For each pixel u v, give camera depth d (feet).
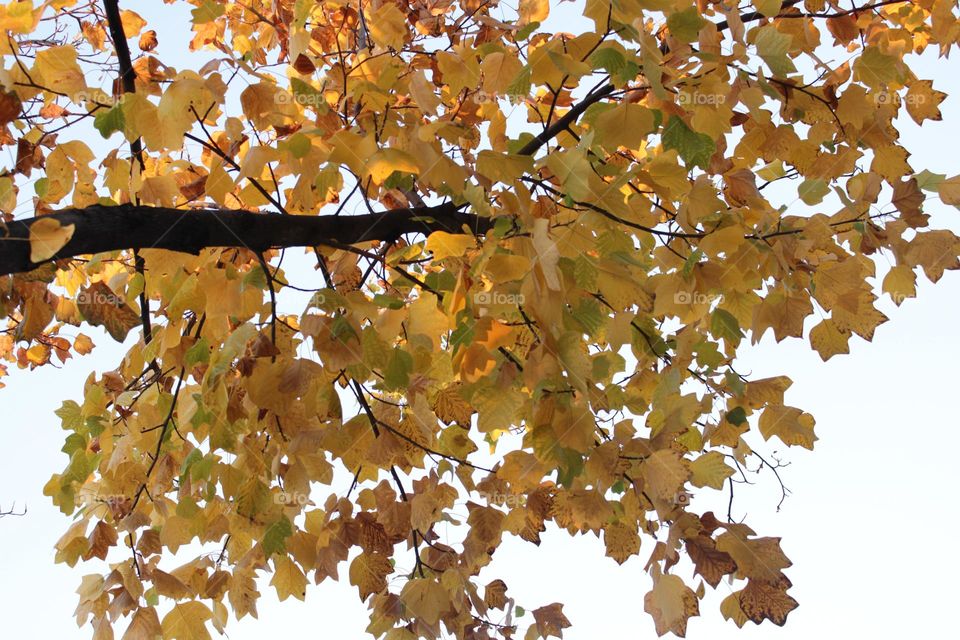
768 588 5.36
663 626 5.61
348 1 8.27
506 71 6.12
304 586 7.00
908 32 7.83
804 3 7.30
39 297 6.68
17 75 5.43
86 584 7.00
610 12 5.07
